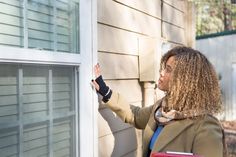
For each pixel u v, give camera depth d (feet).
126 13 9.75
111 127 8.86
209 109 5.95
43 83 6.49
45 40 6.48
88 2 7.70
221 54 36.70
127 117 7.92
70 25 7.17
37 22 6.28
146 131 6.56
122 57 9.50
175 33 14.69
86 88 7.61
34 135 6.31
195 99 5.93
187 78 5.99
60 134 6.96
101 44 8.43
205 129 5.73
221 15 77.61
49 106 6.64
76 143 7.36
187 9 16.31
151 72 10.32
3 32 5.59
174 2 14.48
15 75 5.88
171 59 6.30
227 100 36.42
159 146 5.96
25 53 5.94
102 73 8.46
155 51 10.27
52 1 6.64
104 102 7.88
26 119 6.12
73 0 7.24
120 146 9.31
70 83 7.22
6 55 5.58
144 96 10.66
